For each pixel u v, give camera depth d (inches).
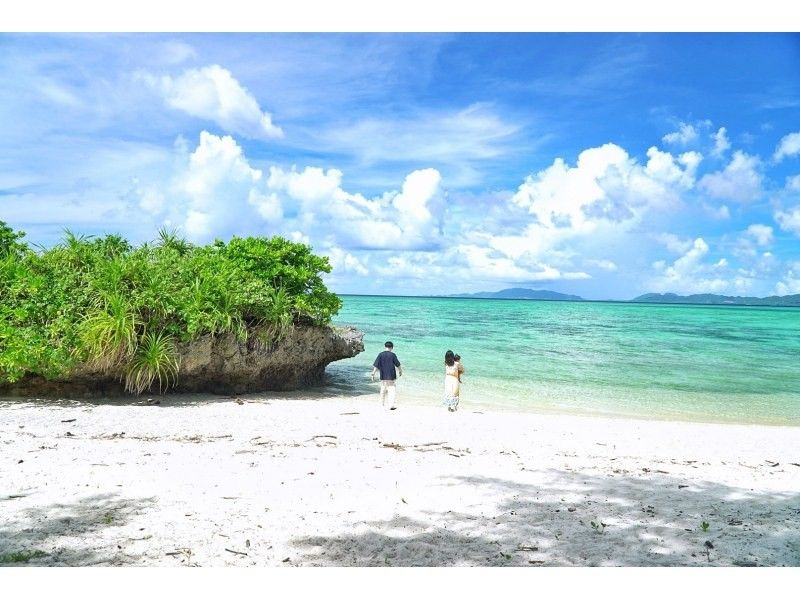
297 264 783.1
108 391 629.9
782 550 243.6
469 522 271.7
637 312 5167.3
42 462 347.6
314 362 804.0
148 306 620.1
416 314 3326.8
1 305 589.9
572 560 229.6
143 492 296.8
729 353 1455.5
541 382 936.9
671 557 234.1
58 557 217.2
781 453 474.9
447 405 678.5
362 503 294.7
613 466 404.5
